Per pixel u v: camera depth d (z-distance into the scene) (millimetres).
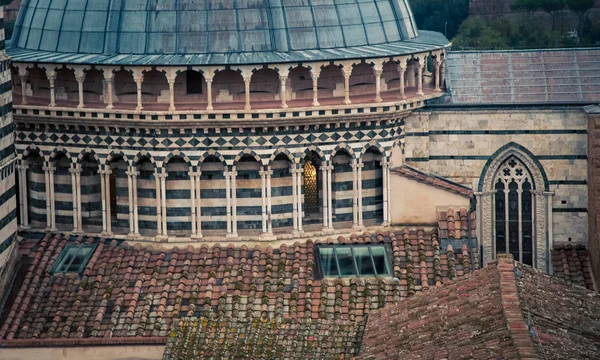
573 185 104875
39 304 97250
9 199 98188
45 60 99312
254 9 100500
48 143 102500
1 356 94875
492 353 75438
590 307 84188
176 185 101000
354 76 102875
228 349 92188
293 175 100875
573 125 104438
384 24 103938
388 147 102875
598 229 101312
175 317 95812
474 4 162625
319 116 99625
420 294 88375
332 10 101938
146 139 99938
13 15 147500
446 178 105188
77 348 94688
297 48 100500
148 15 100625
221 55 99312
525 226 105625
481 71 107125
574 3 158750
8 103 97625
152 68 97875
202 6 100500
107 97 99875
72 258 100625
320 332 93312
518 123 104625
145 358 94688
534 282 85500
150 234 101938
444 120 104750
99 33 101125
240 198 101250
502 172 105375
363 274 99125
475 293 84812
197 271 98938
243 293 97312
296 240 101438
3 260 97500
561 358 74562
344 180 102938
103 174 101562
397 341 82812
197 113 98250
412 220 103312
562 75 106562
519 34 159375
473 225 103562
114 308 96562
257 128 99625
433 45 104250
